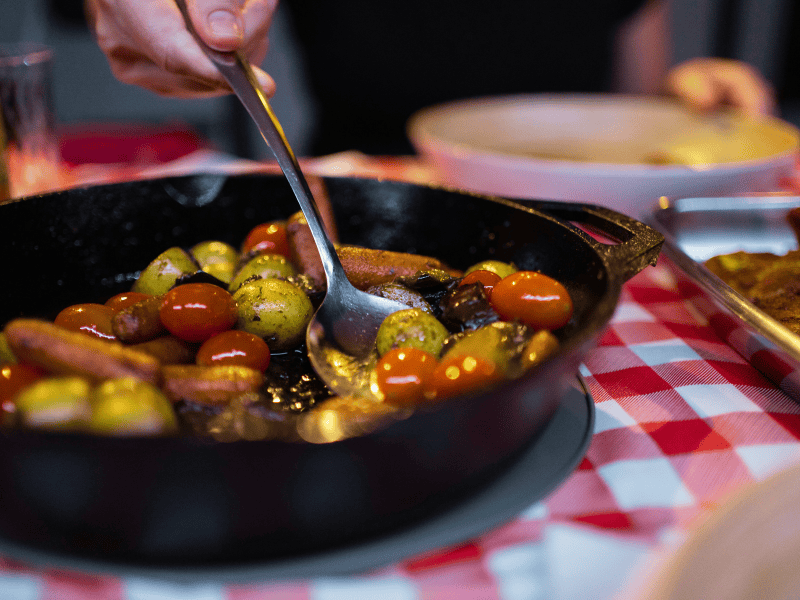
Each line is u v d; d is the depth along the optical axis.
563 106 0.74
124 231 0.44
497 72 1.10
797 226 0.46
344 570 0.29
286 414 0.35
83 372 0.32
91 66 1.93
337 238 0.46
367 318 0.39
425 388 0.34
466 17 1.06
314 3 1.05
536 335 0.34
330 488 0.29
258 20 0.45
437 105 1.11
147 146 0.76
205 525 0.29
